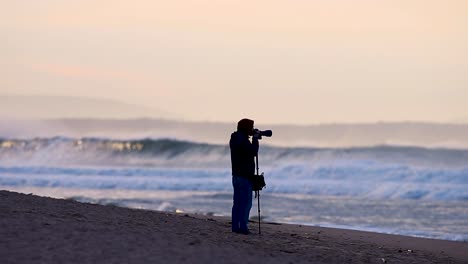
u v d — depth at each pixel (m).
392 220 67.69
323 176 118.75
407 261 34.44
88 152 167.88
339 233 47.50
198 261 26.78
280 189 104.69
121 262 25.72
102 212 37.88
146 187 110.25
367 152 144.12
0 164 165.88
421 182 110.88
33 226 30.39
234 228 37.59
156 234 31.81
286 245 34.44
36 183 115.25
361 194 99.06
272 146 150.12
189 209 73.69
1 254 25.72
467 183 108.50
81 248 27.33
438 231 59.69
